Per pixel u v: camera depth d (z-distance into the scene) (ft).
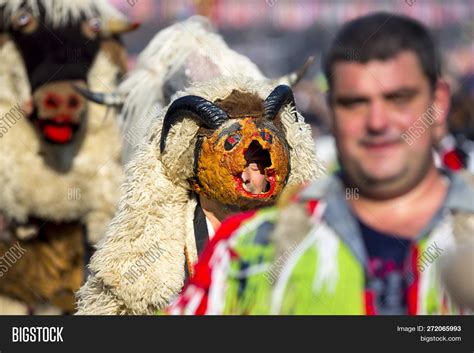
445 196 6.02
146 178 11.35
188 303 6.63
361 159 5.98
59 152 18.21
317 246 6.15
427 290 6.09
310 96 21.79
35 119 18.22
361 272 6.06
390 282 6.06
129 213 11.25
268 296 6.32
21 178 18.03
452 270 5.98
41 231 18.34
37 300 18.16
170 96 15.40
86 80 18.51
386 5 17.94
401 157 5.94
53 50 18.38
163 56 16.06
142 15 26.68
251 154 11.07
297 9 32.42
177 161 11.22
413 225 6.02
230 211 11.43
